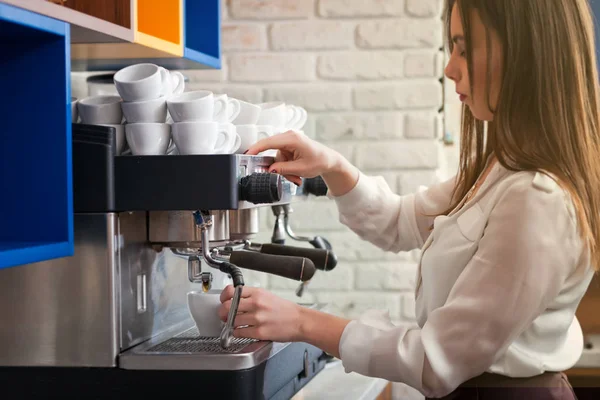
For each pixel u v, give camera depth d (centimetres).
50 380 122
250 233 144
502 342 110
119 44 139
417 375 111
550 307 118
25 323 123
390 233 164
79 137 120
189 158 119
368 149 240
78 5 133
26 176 106
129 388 120
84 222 121
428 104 238
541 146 113
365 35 239
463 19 116
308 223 243
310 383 160
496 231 110
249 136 146
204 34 180
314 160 149
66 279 121
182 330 145
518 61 113
